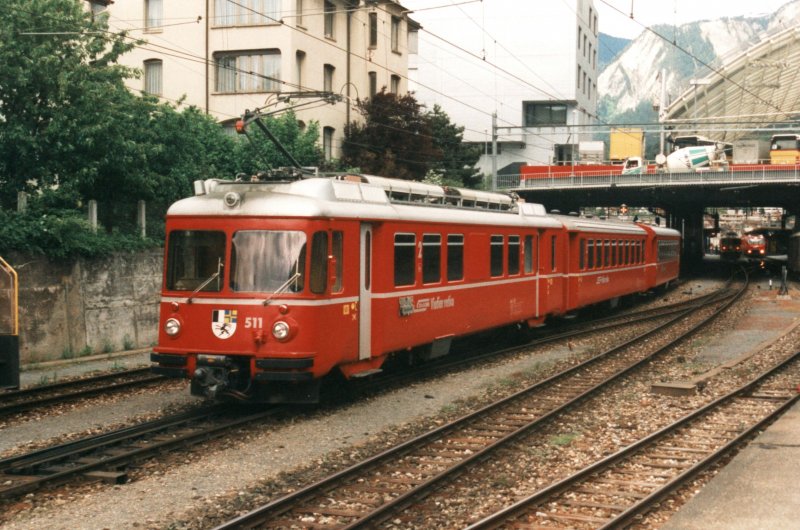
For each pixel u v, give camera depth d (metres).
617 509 8.23
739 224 122.75
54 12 19.98
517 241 19.25
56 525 7.77
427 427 11.92
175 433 11.37
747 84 71.75
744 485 8.43
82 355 19.28
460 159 60.09
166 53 38.53
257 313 12.01
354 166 39.00
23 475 9.37
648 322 26.56
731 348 20.27
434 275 15.53
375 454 10.37
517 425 11.99
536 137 75.94
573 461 10.21
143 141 21.66
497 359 18.41
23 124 19.83
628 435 11.55
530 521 7.92
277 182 12.82
